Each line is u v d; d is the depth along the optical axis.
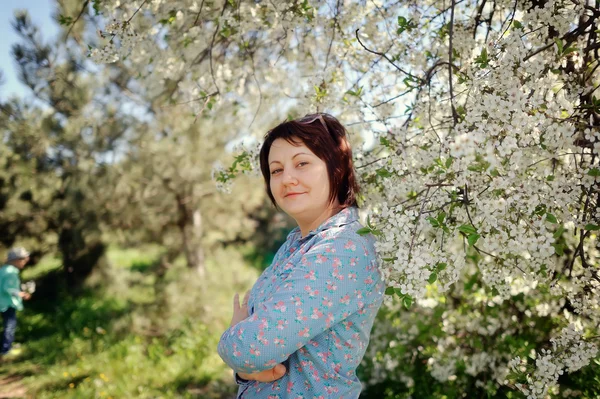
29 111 6.26
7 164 6.55
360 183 1.82
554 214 1.44
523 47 1.42
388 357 3.11
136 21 2.27
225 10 2.39
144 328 5.02
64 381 4.21
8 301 5.02
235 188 5.93
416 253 1.20
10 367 4.71
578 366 1.62
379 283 1.21
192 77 2.59
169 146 5.32
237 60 2.64
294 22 2.17
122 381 4.09
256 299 1.26
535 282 1.70
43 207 6.63
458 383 2.97
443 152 1.34
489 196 1.32
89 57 2.01
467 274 2.84
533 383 1.65
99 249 6.84
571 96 1.53
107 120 5.71
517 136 1.30
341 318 1.11
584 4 1.55
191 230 5.79
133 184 5.57
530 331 2.78
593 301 1.65
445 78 1.92
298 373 1.16
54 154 6.58
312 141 1.25
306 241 1.25
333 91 1.97
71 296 6.75
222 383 4.02
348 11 2.16
